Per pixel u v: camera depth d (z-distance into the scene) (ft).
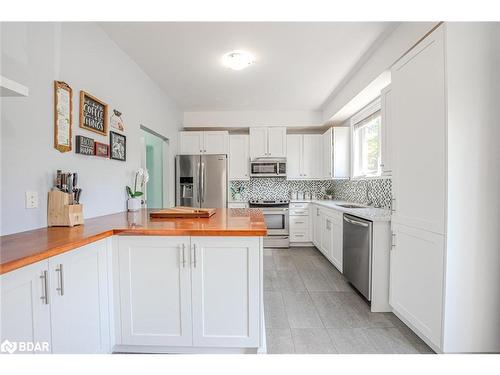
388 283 7.59
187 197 14.28
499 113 5.12
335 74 10.34
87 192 6.73
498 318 5.22
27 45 4.91
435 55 5.37
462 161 5.10
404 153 6.54
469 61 5.06
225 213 7.95
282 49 8.39
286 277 10.43
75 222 5.55
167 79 10.80
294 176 15.96
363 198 12.68
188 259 5.32
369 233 7.66
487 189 5.13
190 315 5.40
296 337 6.33
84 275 4.56
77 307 4.37
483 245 5.17
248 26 7.18
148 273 5.40
